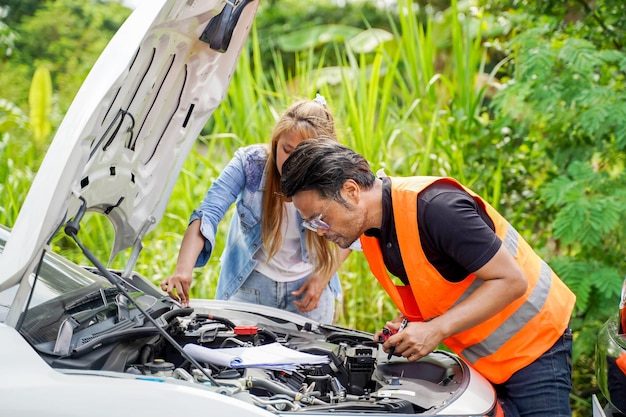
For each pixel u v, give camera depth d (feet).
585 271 15.17
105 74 7.03
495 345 8.84
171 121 9.55
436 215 8.17
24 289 7.32
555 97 15.93
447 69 26.86
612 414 8.64
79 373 7.15
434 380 8.98
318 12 36.47
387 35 28.76
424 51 18.99
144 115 8.87
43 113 20.45
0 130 20.59
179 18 8.20
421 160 17.35
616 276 14.92
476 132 17.69
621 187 15.44
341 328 10.32
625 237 15.07
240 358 8.28
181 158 9.94
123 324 8.38
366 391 8.59
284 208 11.30
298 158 8.25
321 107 10.61
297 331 10.16
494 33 19.49
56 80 28.12
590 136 16.19
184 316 9.85
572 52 15.93
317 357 8.50
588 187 15.44
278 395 7.52
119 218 9.67
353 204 8.25
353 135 17.02
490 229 8.25
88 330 8.00
